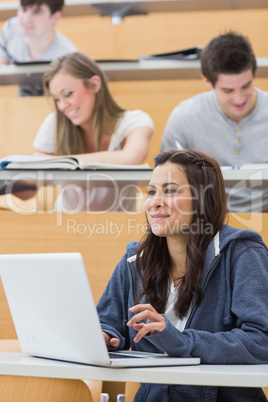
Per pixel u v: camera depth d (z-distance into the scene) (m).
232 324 2.11
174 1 4.76
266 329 1.94
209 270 2.13
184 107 4.25
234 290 2.08
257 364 1.85
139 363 1.65
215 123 4.18
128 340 2.38
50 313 1.80
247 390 2.11
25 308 1.91
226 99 4.12
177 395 2.10
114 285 2.43
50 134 4.20
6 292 1.98
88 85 4.12
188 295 2.15
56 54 4.93
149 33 5.38
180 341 1.77
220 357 1.81
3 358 1.82
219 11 5.23
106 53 5.43
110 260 3.14
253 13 5.22
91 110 4.13
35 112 4.41
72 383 1.88
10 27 4.95
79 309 1.68
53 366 1.65
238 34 4.12
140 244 2.40
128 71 4.31
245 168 3.08
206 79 4.17
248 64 4.05
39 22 4.84
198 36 5.32
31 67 4.31
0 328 3.12
